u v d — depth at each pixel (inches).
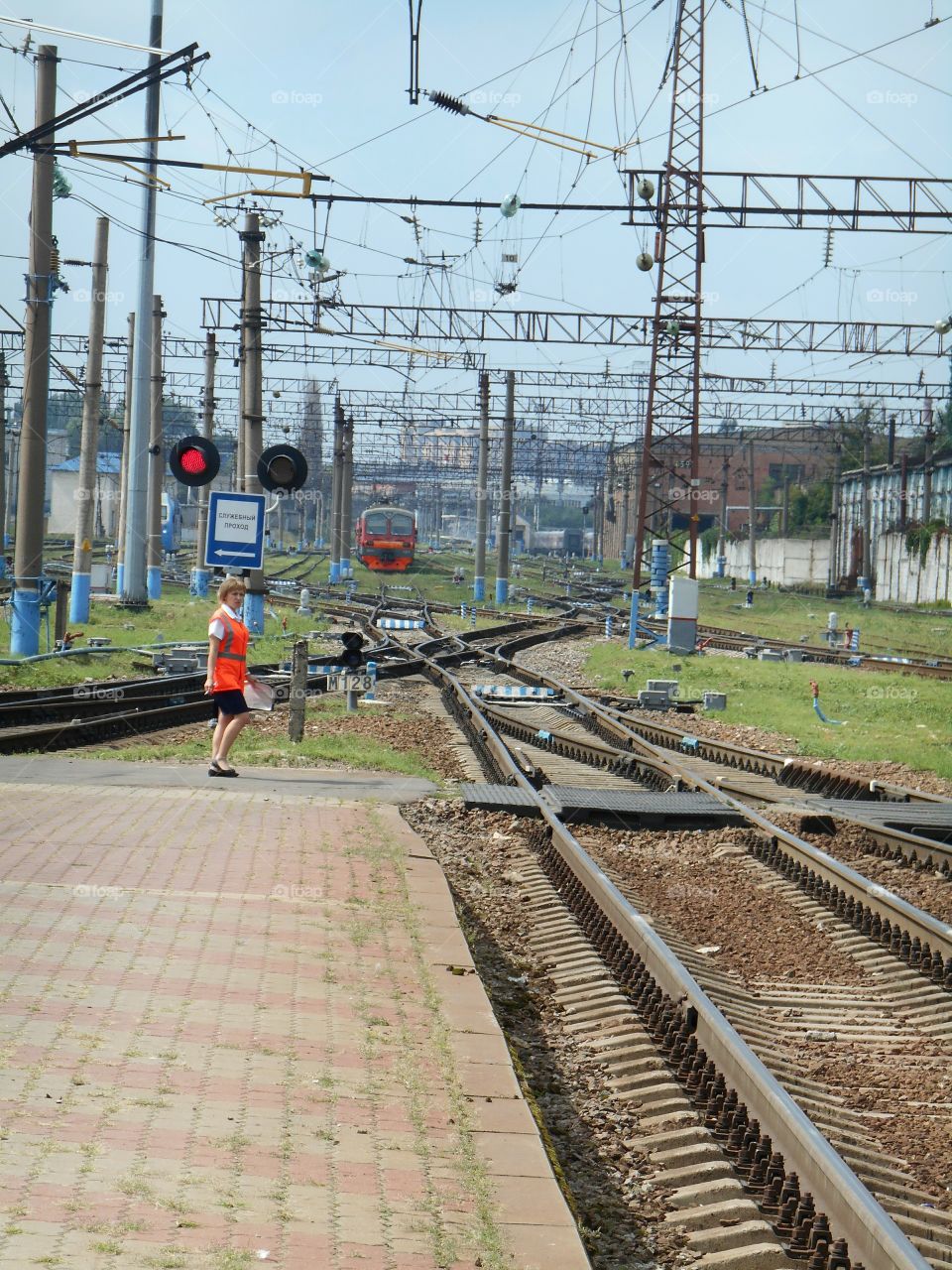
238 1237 634.8
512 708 3941.9
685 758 3053.6
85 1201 653.3
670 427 6318.9
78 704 3102.9
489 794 2258.9
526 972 1369.3
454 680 4239.7
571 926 1531.7
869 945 1528.1
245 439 4781.0
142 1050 891.4
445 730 3184.1
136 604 5772.6
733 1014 1234.6
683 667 5128.0
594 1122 989.8
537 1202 733.3
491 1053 971.3
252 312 4753.9
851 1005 1338.6
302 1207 680.4
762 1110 965.8
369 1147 775.7
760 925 1633.9
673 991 1244.5
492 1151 798.5
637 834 2160.4
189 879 1412.4
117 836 1606.8
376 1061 926.4
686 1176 893.2
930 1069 1155.3
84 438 5108.3
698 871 1920.5
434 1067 929.5
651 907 1685.5
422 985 1125.1
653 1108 1013.8
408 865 1608.0
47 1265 580.4
